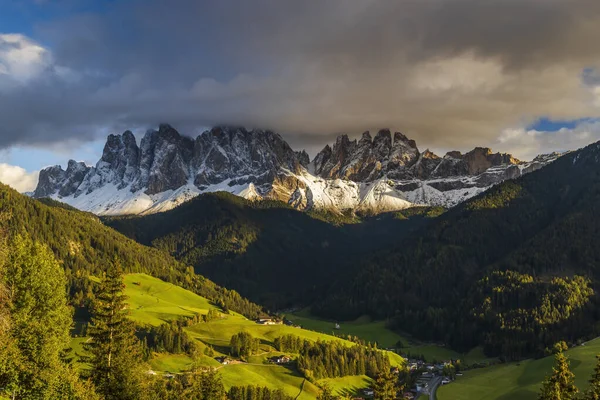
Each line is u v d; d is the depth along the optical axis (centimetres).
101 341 8181
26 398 6469
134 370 8169
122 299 8369
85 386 7081
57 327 7488
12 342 6506
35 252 7650
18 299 7194
